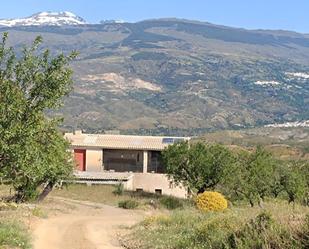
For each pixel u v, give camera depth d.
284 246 13.02
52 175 42.12
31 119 20.62
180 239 20.19
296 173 56.41
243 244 14.48
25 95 20.94
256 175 55.28
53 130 22.44
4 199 44.50
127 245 22.20
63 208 44.78
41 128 21.55
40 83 20.80
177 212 33.44
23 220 28.31
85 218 37.72
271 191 55.78
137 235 24.56
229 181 54.91
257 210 21.12
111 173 72.38
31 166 21.56
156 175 71.94
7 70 20.94
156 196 64.06
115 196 62.06
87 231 27.72
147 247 20.70
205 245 17.48
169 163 57.06
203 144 57.69
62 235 25.23
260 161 56.16
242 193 55.16
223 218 20.48
